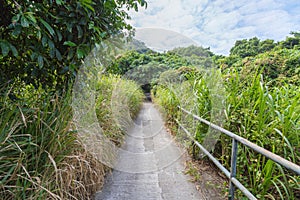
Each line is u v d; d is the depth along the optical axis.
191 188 1.98
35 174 1.10
